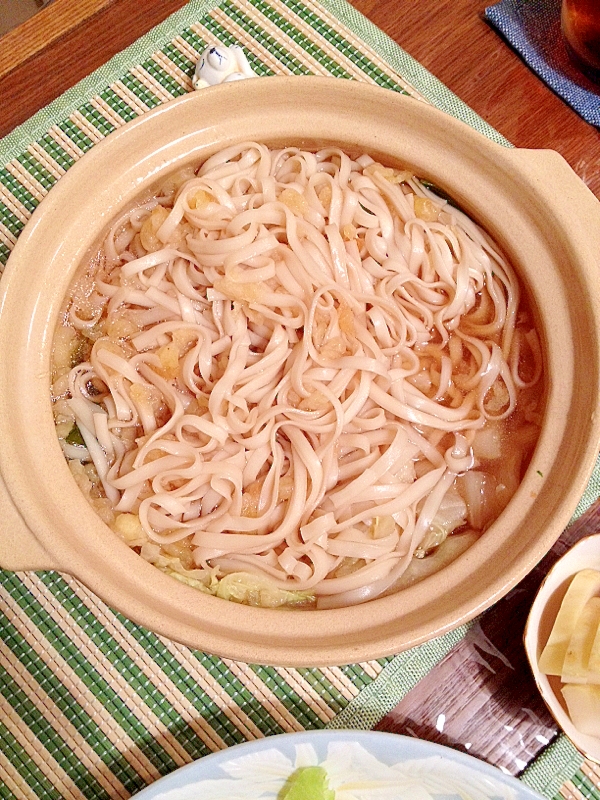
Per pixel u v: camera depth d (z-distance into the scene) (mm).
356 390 435
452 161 446
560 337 425
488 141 430
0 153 501
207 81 500
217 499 435
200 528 428
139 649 440
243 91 439
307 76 437
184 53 518
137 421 438
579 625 413
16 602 445
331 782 407
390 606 392
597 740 411
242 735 432
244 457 432
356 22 525
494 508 431
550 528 385
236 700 435
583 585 420
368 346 439
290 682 437
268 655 370
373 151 457
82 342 449
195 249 445
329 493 433
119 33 521
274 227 454
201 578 417
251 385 435
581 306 417
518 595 445
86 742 430
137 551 422
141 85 513
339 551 422
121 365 433
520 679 438
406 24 527
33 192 497
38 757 428
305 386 434
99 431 431
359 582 417
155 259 447
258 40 521
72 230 436
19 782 425
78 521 398
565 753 431
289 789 403
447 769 402
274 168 469
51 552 380
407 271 454
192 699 436
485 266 455
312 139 458
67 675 437
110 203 441
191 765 397
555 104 515
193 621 386
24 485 388
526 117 512
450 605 385
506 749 432
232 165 458
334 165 470
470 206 449
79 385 439
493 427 443
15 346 419
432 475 432
